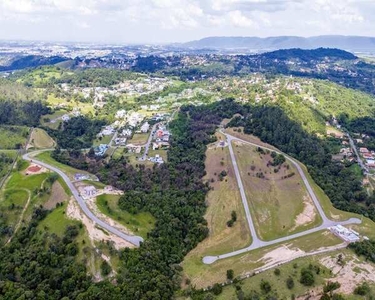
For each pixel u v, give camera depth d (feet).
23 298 425.69
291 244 547.08
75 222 548.31
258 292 440.45
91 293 427.74
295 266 476.95
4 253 517.14
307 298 426.10
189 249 557.74
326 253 505.66
